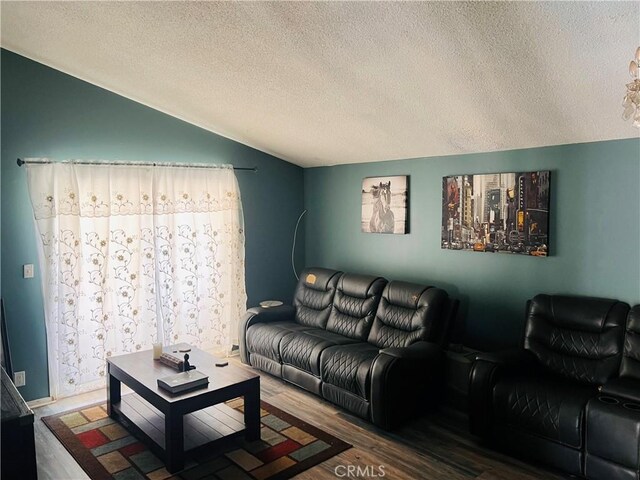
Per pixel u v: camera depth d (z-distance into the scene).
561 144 3.62
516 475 2.87
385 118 3.81
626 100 1.98
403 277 4.76
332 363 3.77
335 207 5.46
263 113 4.20
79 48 3.46
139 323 4.34
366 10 2.45
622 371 3.06
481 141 3.87
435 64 2.85
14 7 2.98
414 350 3.58
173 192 4.50
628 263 3.33
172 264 4.51
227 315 4.97
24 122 3.80
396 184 4.74
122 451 3.14
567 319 3.40
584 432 2.73
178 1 2.66
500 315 4.02
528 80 2.85
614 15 2.17
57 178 3.85
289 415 3.68
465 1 2.25
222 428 3.23
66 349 3.93
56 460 3.04
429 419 3.64
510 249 3.90
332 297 4.74
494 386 3.14
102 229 4.07
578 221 3.56
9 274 3.76
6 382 2.77
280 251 5.66
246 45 3.02
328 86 3.41
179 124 4.69
